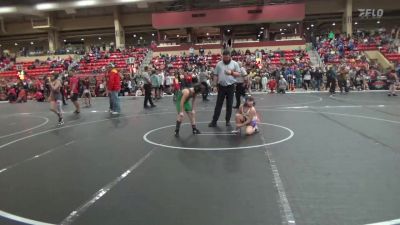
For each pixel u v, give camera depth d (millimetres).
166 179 5555
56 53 42281
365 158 6430
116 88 14586
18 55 43906
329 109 13891
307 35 45125
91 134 9844
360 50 34031
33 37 48688
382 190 4828
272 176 5527
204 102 18219
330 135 8594
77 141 8891
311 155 6719
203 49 37375
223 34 43125
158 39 42969
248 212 4242
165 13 39969
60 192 5133
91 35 47438
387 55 32656
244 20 38812
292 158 6543
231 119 11508
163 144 8062
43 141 9141
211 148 7500
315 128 9609
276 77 25734
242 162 6359
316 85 26312
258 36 43219
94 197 4883
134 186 5277
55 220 4188
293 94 22891
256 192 4875
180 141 8320
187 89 8906
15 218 4273
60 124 12125
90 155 7316
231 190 4980
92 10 45031
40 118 14484
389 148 7141
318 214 4137
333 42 35875
